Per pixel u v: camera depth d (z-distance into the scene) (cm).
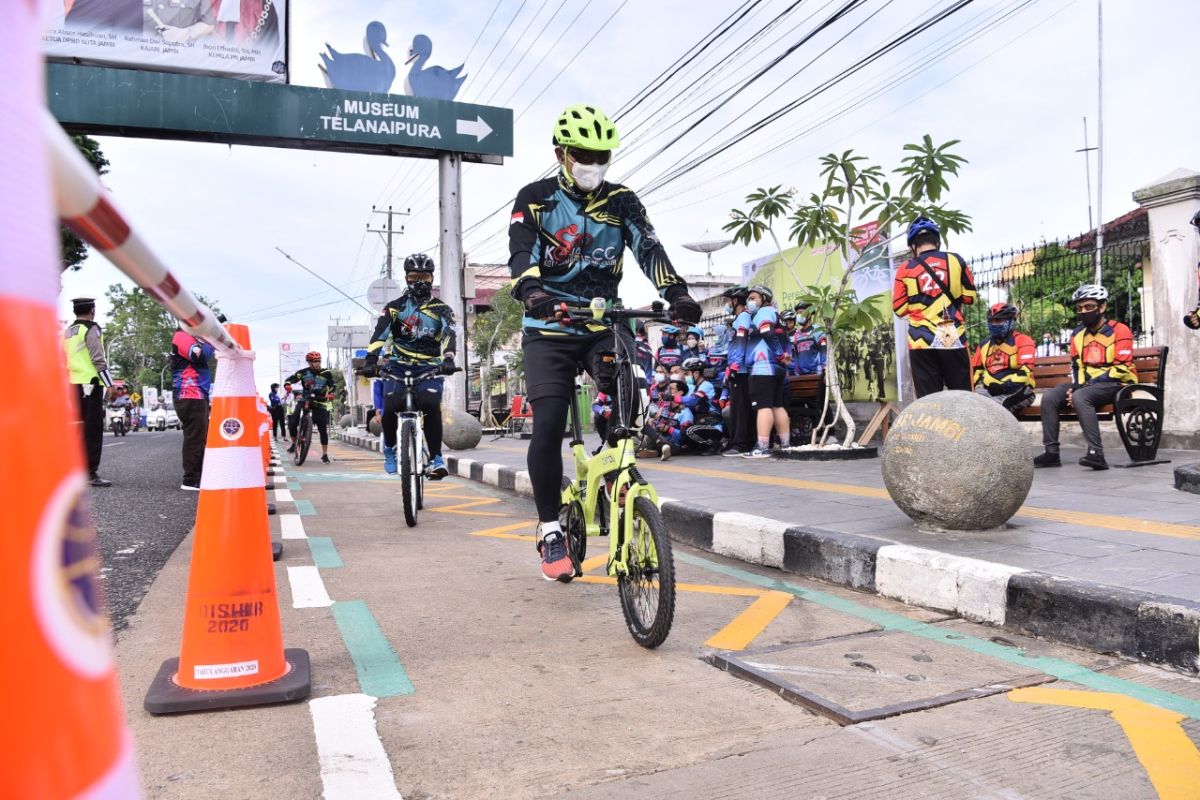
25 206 45
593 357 379
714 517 529
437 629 353
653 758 228
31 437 44
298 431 1388
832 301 883
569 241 386
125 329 7619
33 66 47
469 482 998
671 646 330
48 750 43
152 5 1536
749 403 1038
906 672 292
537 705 267
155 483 936
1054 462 752
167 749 234
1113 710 257
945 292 721
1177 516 488
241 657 270
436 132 1625
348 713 258
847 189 841
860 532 475
